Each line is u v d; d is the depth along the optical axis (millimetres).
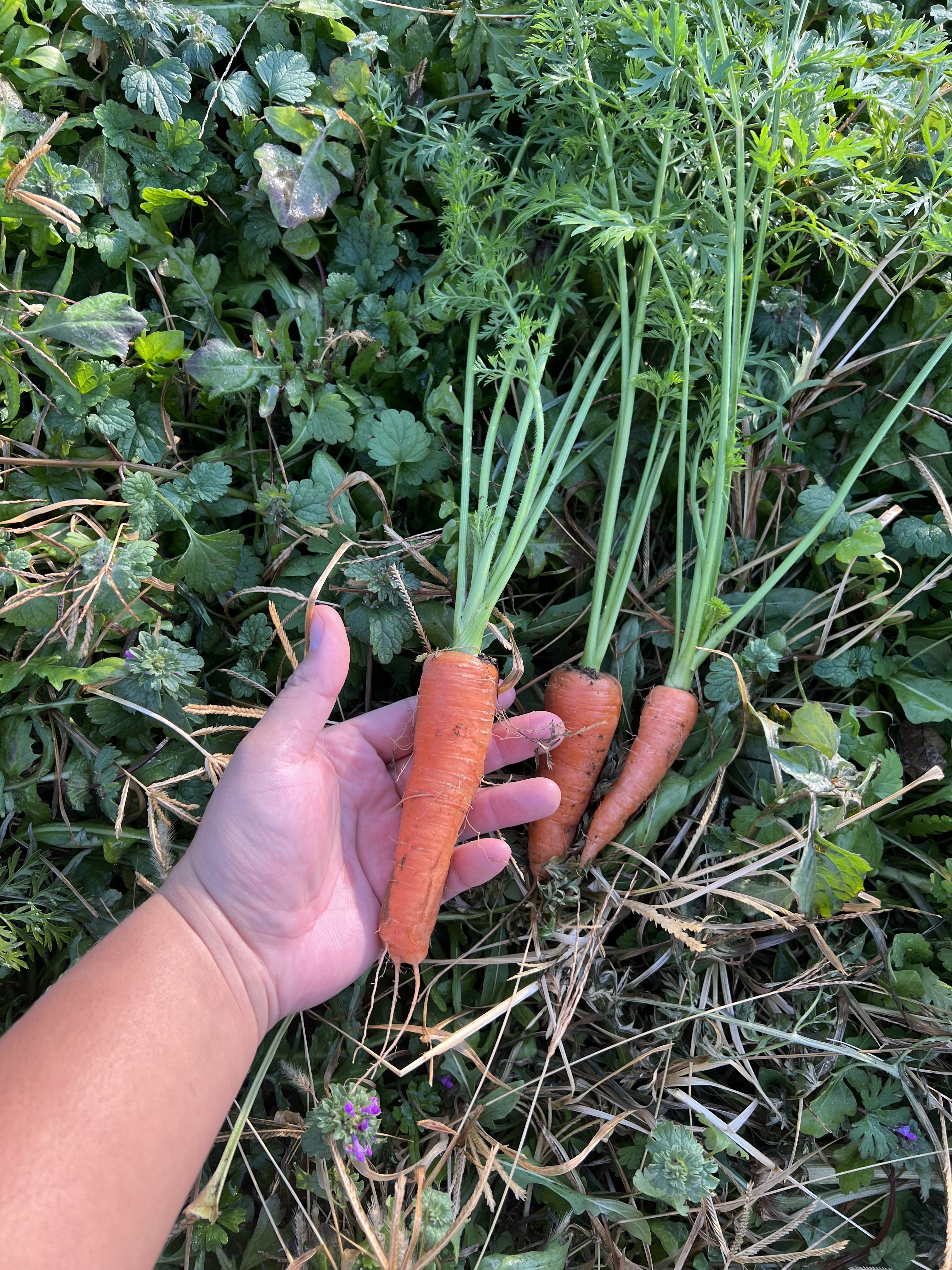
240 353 494
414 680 547
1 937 449
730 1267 478
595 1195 483
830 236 487
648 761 504
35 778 477
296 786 397
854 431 577
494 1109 481
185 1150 357
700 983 512
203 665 503
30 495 476
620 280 503
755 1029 490
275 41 529
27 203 449
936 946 514
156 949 380
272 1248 461
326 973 438
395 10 546
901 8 579
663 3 475
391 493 535
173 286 527
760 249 494
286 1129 453
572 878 501
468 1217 437
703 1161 445
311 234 526
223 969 395
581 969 494
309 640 403
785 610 550
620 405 530
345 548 415
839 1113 488
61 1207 315
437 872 453
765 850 493
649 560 558
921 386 552
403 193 541
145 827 492
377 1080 496
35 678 474
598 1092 502
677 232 497
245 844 394
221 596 510
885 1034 506
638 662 553
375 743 488
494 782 544
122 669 456
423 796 456
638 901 518
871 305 569
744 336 503
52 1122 325
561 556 545
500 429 548
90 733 489
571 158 523
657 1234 481
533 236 543
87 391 469
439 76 551
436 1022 502
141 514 473
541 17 487
